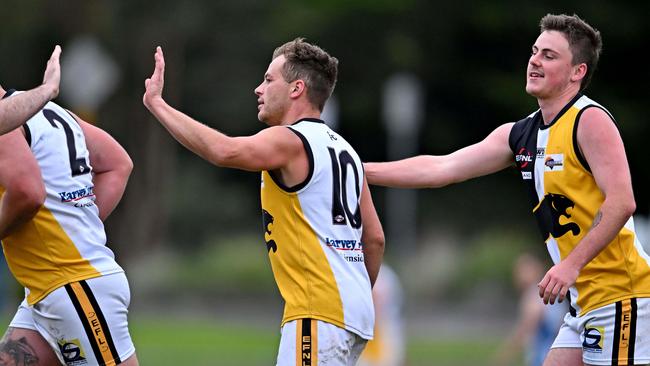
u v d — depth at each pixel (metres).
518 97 123.75
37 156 22.23
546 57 23.50
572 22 23.53
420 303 90.62
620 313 23.12
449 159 25.73
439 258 97.00
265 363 56.44
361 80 127.19
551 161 23.55
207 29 127.19
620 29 121.50
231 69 131.50
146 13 121.88
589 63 23.58
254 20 126.94
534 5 122.06
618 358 23.17
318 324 22.11
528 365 48.28
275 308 93.31
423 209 122.44
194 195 129.88
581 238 23.33
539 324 46.59
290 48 23.48
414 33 125.62
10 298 84.75
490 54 127.50
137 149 129.50
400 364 49.56
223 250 102.50
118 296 22.89
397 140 122.75
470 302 90.44
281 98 23.28
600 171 22.69
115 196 24.05
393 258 102.38
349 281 22.48
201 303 93.88
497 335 75.12
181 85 131.25
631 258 23.25
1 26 126.69
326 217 22.42
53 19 127.00
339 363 22.28
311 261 22.28
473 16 122.75
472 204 124.25
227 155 21.44
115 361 22.81
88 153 23.77
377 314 48.78
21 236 22.31
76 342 22.53
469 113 130.50
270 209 22.69
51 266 22.39
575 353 23.95
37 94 20.64
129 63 127.38
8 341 22.89
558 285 22.38
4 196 21.33
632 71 125.25
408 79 121.81
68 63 89.62
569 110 23.36
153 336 70.50
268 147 21.89
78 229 22.59
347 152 23.22
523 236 105.50
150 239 128.75
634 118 123.19
